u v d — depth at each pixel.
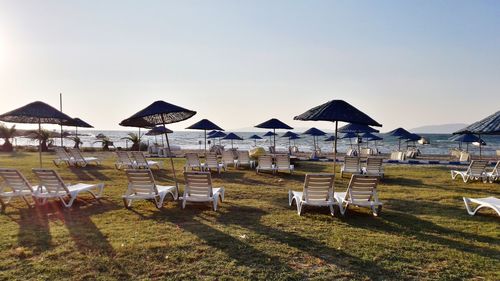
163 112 7.98
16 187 7.94
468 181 12.98
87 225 6.29
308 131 27.67
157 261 4.57
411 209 7.91
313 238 5.58
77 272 4.23
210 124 18.83
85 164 16.78
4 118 9.56
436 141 75.12
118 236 5.60
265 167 14.90
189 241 5.34
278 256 4.77
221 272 4.24
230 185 11.42
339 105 9.89
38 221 6.57
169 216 7.02
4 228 6.06
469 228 6.36
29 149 29.50
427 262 4.64
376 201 7.33
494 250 5.15
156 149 27.20
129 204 7.85
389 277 4.16
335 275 4.19
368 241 5.44
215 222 6.57
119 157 15.57
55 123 10.51
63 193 7.83
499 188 11.50
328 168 16.98
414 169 16.67
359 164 13.84
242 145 58.31
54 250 4.93
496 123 8.70
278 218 6.91
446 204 8.50
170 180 12.92
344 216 7.12
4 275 4.11
